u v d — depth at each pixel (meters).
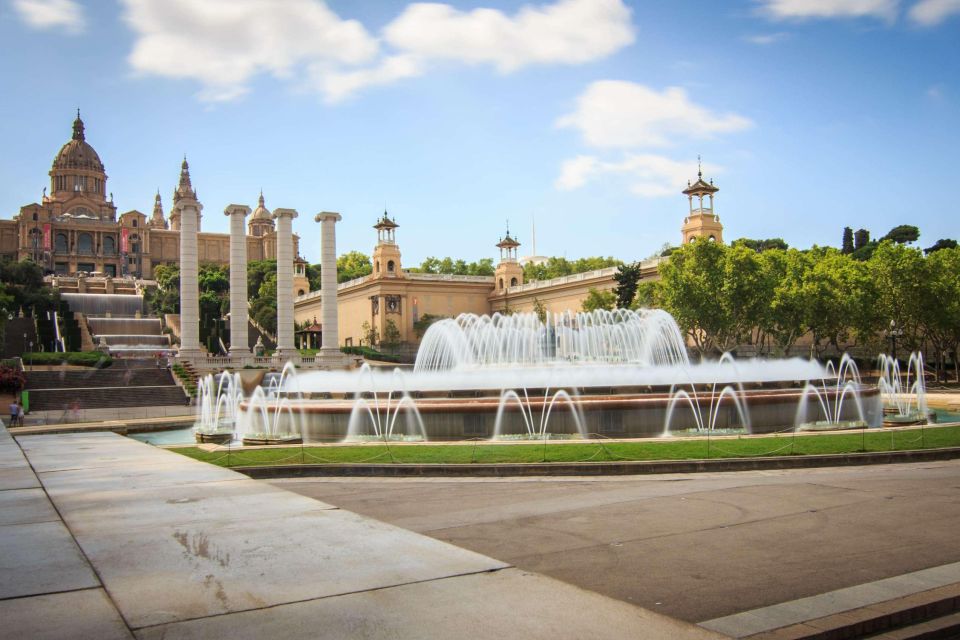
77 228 196.12
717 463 21.02
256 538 10.25
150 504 12.86
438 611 7.41
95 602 7.60
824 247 98.88
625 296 88.94
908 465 21.83
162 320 124.56
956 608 9.30
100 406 56.41
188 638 6.63
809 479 19.09
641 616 7.46
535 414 29.97
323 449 25.41
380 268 115.38
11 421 43.34
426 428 30.58
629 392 35.56
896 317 73.38
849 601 9.20
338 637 6.69
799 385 41.25
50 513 12.15
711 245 72.06
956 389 63.56
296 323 142.50
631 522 13.98
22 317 110.06
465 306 122.69
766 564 10.96
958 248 78.69
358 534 10.50
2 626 6.92
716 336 76.88
